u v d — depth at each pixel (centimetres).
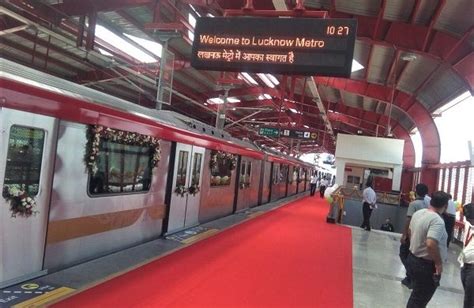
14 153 484
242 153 1470
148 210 833
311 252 919
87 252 643
